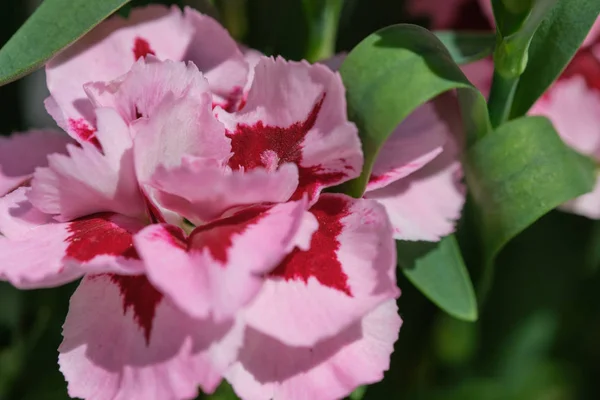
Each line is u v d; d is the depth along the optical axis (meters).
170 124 0.18
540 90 0.20
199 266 0.17
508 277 0.25
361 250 0.18
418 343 0.24
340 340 0.18
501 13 0.19
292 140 0.18
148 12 0.20
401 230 0.19
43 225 0.18
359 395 0.21
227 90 0.19
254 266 0.17
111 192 0.18
